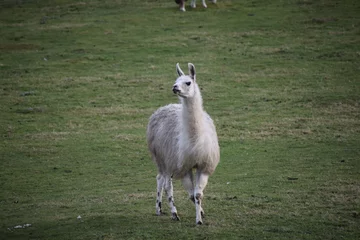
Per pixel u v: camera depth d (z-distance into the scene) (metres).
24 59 132.38
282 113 95.62
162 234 43.06
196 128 44.03
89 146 84.06
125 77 119.50
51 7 182.50
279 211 48.75
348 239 41.00
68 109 103.00
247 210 49.59
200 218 45.19
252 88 110.56
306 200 52.28
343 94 103.06
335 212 47.75
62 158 79.19
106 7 178.62
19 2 191.88
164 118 49.78
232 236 42.09
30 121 97.38
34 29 156.62
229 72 120.00
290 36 141.25
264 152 76.69
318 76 114.69
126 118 97.50
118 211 52.28
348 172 63.69
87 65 127.81
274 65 123.06
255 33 144.88
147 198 57.41
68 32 152.50
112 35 148.50
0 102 106.81
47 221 50.47
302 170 66.25
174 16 162.50
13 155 80.94
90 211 53.22
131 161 76.94
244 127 89.69
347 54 126.06
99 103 105.75
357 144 77.50
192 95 43.88
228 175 66.56
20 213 55.00
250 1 175.50
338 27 145.50
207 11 166.38
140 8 174.25
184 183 45.72
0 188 66.69
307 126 88.00
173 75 119.88
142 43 141.25
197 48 136.38
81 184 67.38
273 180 62.34
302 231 43.00
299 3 169.88
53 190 65.25
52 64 128.75
